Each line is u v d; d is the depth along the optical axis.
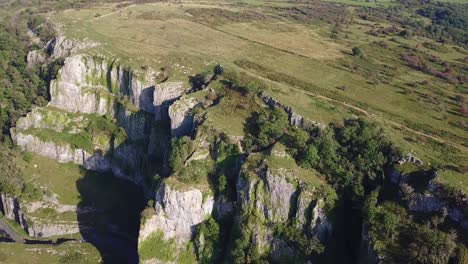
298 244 94.75
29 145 149.62
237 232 101.88
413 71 154.88
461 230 83.25
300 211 96.38
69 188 139.62
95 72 153.75
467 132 112.62
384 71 152.25
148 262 107.06
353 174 98.62
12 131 149.75
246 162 104.25
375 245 85.19
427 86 139.62
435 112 122.31
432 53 177.00
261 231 99.12
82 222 129.50
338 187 98.50
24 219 128.62
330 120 112.19
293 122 114.00
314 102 121.19
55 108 154.75
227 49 165.38
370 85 138.50
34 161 147.25
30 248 118.94
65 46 170.38
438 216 85.50
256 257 97.19
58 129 151.50
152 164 135.50
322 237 95.12
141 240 108.00
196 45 168.00
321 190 96.50
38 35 196.12
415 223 86.88
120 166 145.00
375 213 89.75
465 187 87.12
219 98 127.06
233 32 189.00
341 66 154.00
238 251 98.50
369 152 100.00
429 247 81.44
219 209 107.56
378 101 127.50
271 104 120.06
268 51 165.62
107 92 152.75
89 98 153.38
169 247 107.88
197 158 112.75
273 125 110.94
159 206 108.12
